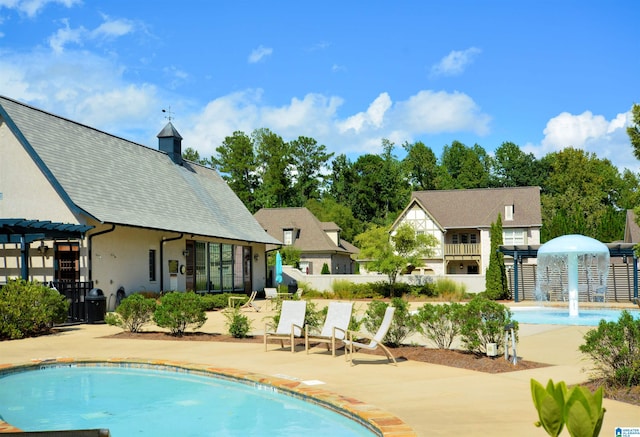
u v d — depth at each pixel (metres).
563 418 3.46
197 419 7.39
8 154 22.83
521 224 49.38
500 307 10.86
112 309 23.47
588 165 76.69
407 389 8.38
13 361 11.43
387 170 83.00
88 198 23.19
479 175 86.31
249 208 79.00
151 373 10.65
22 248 20.25
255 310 26.22
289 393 8.49
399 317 12.19
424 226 51.53
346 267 61.25
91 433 3.59
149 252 26.47
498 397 7.79
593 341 8.21
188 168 36.59
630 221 46.81
